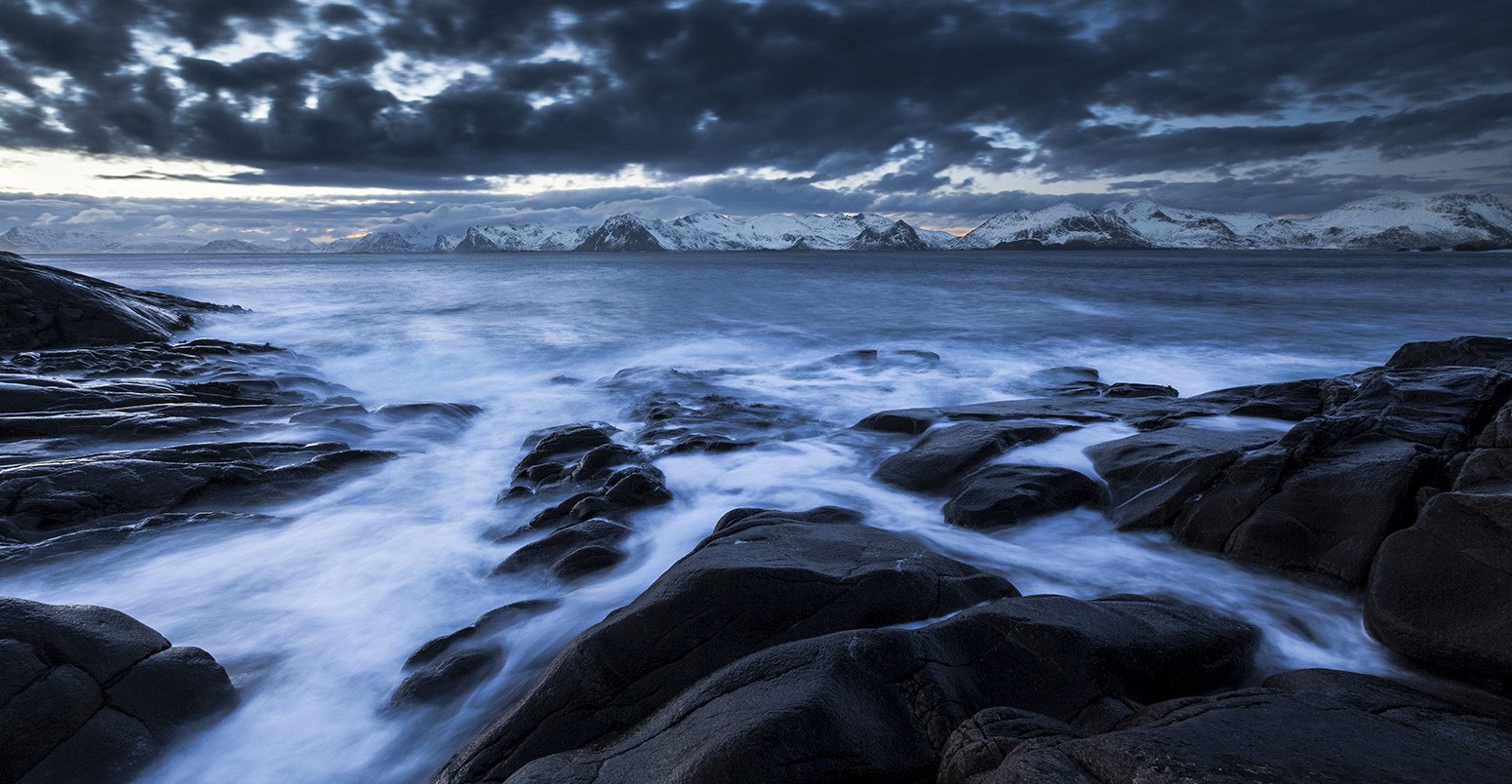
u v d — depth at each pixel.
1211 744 3.29
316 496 9.96
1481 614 4.95
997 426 10.59
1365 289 50.28
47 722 4.50
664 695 4.63
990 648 4.67
